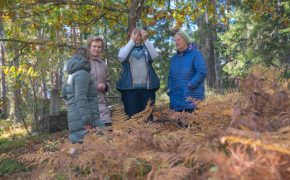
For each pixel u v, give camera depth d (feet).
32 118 50.72
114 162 8.66
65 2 31.01
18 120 72.43
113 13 34.42
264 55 64.23
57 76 100.94
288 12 55.06
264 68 10.28
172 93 18.21
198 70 17.53
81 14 33.27
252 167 5.14
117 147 8.97
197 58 17.74
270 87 9.29
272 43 63.46
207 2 33.83
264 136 5.83
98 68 19.67
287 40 63.26
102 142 9.55
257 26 61.62
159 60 62.90
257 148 5.49
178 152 7.93
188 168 7.23
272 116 8.28
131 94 19.72
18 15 33.86
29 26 34.32
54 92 44.04
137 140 9.02
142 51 19.90
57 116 43.57
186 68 17.71
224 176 5.01
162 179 6.67
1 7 31.17
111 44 67.87
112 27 36.01
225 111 9.14
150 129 9.98
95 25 36.83
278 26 60.13
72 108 16.34
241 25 66.08
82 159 9.07
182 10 33.47
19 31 35.47
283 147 5.40
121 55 19.69
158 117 11.52
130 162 8.04
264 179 5.13
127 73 19.72
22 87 46.75
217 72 88.74
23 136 48.01
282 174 5.39
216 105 9.65
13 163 21.27
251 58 65.21
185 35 18.07
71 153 9.75
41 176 10.06
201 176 6.79
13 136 50.72
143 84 19.65
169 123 11.05
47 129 45.39
